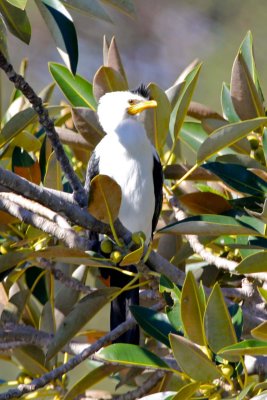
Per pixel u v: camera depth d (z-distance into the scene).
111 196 7.49
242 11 16.52
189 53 17.25
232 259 9.33
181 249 8.98
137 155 9.63
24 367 9.16
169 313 7.80
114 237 7.92
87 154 10.38
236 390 7.43
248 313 8.51
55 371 8.08
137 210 9.71
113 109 9.79
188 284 7.39
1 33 7.42
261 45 16.22
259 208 8.72
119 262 8.59
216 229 7.93
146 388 8.68
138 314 7.95
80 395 9.17
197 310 7.44
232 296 8.88
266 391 7.07
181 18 17.25
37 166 9.12
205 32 16.91
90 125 9.70
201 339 7.50
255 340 6.93
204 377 7.32
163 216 10.43
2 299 8.81
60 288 9.55
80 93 10.08
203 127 9.48
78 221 7.85
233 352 6.84
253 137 9.29
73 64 7.55
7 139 8.25
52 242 9.07
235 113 9.55
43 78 17.88
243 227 7.85
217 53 16.48
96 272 10.31
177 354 7.21
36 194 7.61
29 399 8.79
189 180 9.61
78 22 17.92
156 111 9.14
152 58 17.72
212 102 16.09
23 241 8.46
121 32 17.80
